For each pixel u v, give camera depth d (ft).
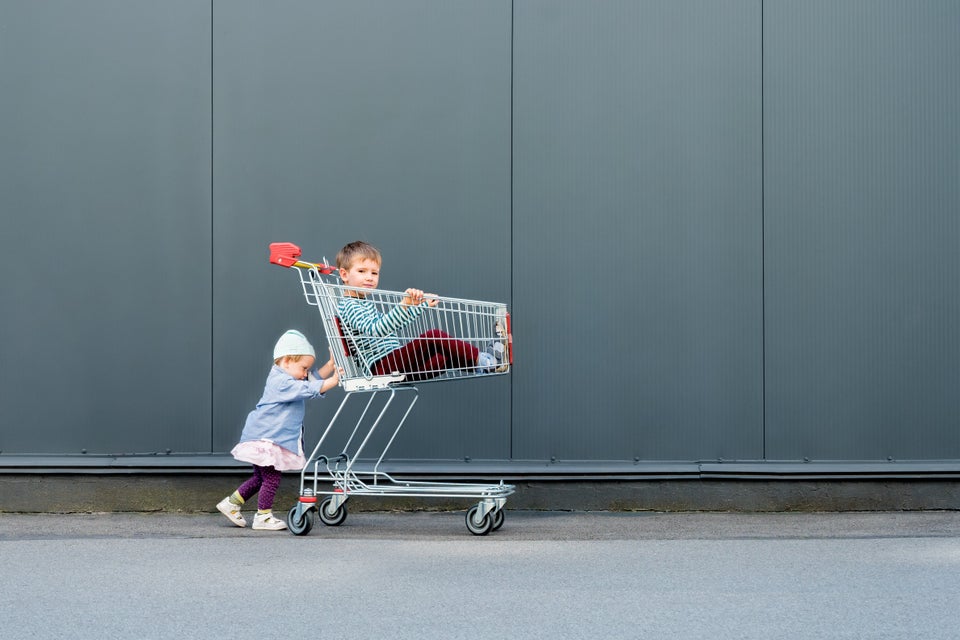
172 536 19.10
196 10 22.48
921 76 22.03
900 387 21.97
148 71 22.49
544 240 22.25
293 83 22.48
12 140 22.54
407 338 19.44
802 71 22.09
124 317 22.47
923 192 22.03
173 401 22.40
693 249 22.11
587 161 22.21
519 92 22.27
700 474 21.58
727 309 22.04
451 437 22.29
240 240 22.47
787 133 22.09
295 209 22.47
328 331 19.42
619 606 13.67
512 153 22.26
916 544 17.84
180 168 22.49
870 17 22.06
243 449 19.70
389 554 17.21
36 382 22.41
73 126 22.50
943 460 21.89
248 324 22.41
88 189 22.49
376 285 20.30
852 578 15.20
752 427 21.97
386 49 22.41
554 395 22.18
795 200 22.04
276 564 16.42
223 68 22.47
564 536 18.90
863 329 21.95
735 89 22.11
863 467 21.48
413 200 22.38
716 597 14.11
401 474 21.89
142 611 13.55
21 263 22.47
